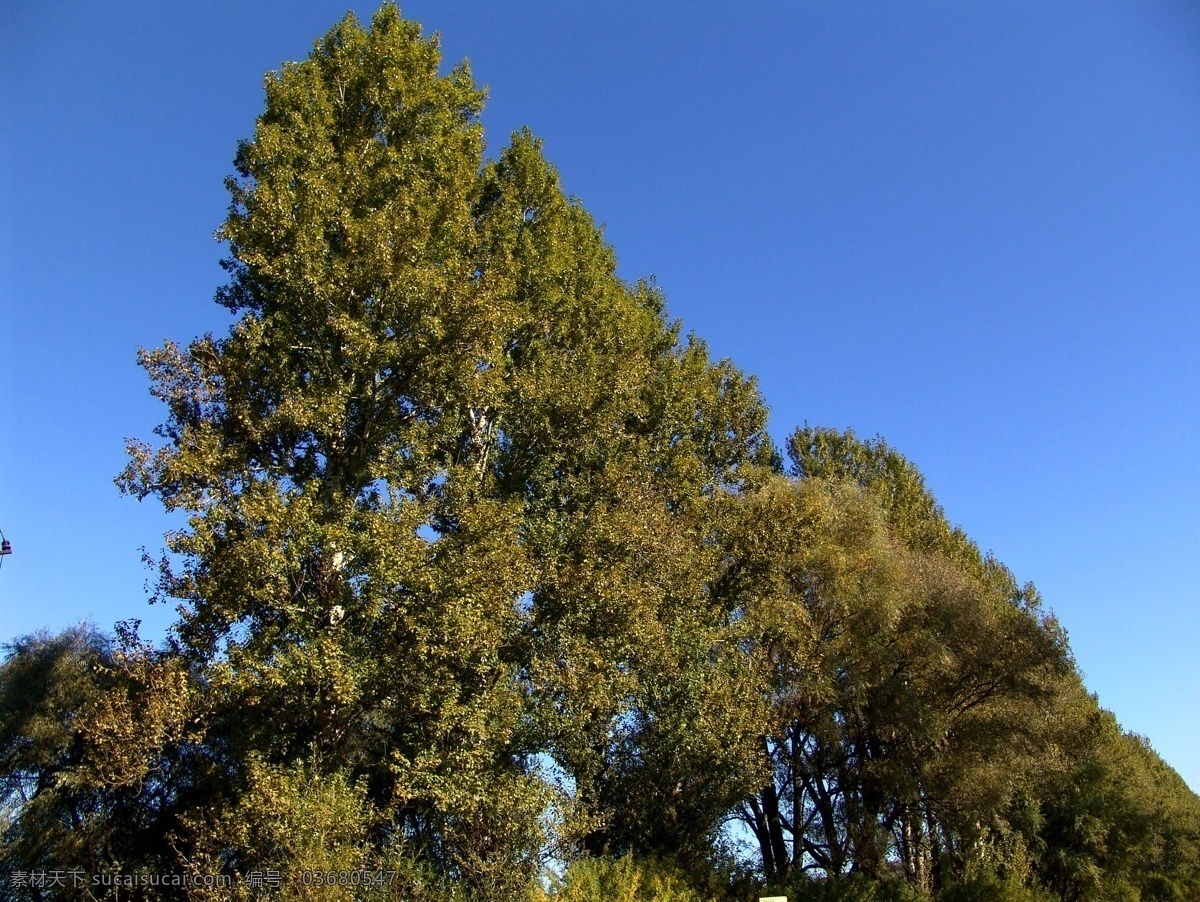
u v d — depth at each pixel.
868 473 38.47
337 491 16.81
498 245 23.50
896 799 25.84
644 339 27.45
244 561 14.60
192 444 15.95
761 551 24.50
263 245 17.84
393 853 15.77
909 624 26.78
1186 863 44.72
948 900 25.95
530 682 18.78
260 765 14.59
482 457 22.52
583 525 19.58
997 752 25.88
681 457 25.12
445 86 22.23
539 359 22.88
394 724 18.02
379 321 17.72
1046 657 26.55
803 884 23.45
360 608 15.39
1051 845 34.97
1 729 20.30
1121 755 40.22
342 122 20.72
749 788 21.59
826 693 23.73
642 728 20.97
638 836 21.14
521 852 16.42
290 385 17.19
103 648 22.81
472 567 16.19
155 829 19.16
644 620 18.91
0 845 18.92
